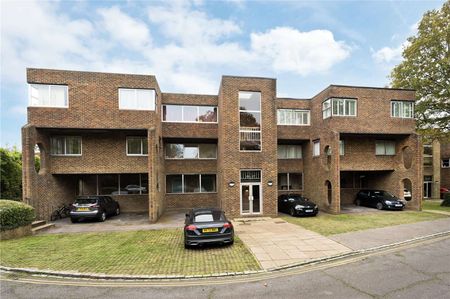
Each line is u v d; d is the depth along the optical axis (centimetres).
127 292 546
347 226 1231
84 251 836
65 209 1620
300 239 983
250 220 1432
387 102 1814
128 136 1667
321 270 670
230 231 877
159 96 1714
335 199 1644
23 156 1318
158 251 837
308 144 2059
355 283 580
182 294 534
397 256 781
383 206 1797
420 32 1869
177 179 1945
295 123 2056
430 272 643
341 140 1923
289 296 519
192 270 663
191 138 1880
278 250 839
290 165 2147
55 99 1424
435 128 1994
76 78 1445
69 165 1566
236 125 1566
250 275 640
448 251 830
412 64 1912
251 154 1573
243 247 877
